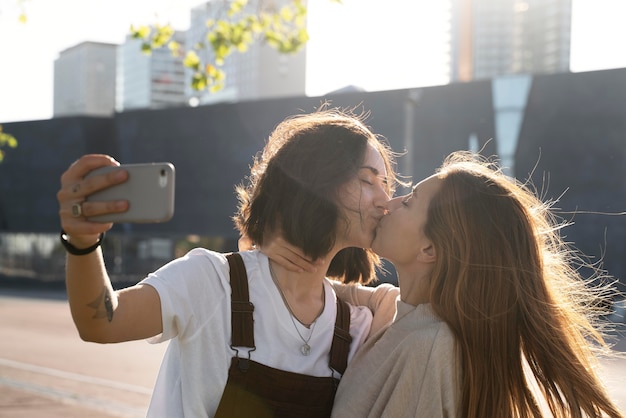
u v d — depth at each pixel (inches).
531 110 1212.5
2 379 412.8
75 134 1766.7
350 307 86.6
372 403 77.5
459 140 1267.2
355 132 81.2
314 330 80.3
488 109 1245.1
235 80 3011.8
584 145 1179.3
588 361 83.4
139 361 499.5
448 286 78.0
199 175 1611.7
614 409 81.3
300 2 267.9
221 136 1583.4
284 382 76.2
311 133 80.0
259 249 81.0
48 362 491.8
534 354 80.3
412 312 79.7
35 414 311.0
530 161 1216.8
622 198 1146.7
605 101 1165.7
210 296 74.8
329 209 78.9
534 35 4133.9
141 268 1608.0
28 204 1829.5
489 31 4153.5
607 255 1138.0
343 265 91.7
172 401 75.3
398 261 82.1
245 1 265.9
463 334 76.7
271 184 79.8
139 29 245.6
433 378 74.9
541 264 82.2
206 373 74.1
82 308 64.1
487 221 78.9
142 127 1695.4
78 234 60.4
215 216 1585.9
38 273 1770.4
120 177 58.5
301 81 3065.9
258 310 76.9
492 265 78.4
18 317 873.5
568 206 1184.8
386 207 82.8
